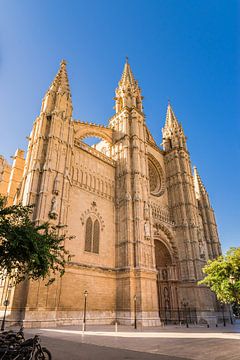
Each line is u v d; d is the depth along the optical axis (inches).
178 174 2588.6
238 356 512.7
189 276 2096.5
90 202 1689.2
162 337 868.0
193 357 497.0
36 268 640.4
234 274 1256.2
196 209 2534.5
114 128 2326.5
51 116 1620.3
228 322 2377.0
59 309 1239.5
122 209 1831.9
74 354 501.0
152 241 1801.2
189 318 1955.0
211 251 2859.3
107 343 686.5
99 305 1454.2
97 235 1648.6
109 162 2015.3
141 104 2576.3
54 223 1307.8
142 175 2017.7
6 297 1096.8
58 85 1815.9
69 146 1608.0
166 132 3070.9
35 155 1462.8
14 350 367.6
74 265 1396.4
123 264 1640.0
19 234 590.9
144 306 1497.3
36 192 1348.4
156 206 2324.1
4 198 704.4
